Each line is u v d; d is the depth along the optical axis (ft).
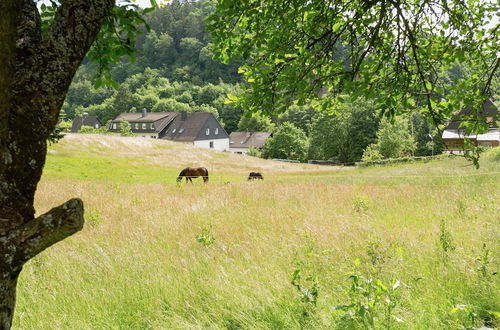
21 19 7.03
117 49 12.28
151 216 39.99
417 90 18.83
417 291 16.93
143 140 193.47
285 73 16.98
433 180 68.28
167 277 20.59
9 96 5.90
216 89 511.40
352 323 11.82
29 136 6.53
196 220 37.40
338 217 35.24
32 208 6.72
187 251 25.39
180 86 538.06
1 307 6.27
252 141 374.63
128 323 15.84
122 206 49.52
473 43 19.94
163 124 366.43
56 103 6.79
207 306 16.62
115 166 144.56
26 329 15.37
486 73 19.95
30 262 22.53
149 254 25.16
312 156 270.26
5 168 6.29
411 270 19.20
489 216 31.07
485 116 18.25
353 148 236.22
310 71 17.24
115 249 26.66
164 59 613.93
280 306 16.39
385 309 13.78
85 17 6.98
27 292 19.02
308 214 38.52
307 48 16.80
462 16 18.99
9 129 6.37
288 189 63.72
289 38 16.79
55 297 18.44
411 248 22.72
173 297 17.99
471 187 52.11
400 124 214.28
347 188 61.98
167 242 28.55
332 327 13.79
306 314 15.11
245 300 16.83
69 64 6.87
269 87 16.93
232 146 378.73
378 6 19.01
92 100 536.01
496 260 19.04
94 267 22.54
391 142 211.41
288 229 30.99
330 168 161.07
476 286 16.71
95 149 167.94
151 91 522.47
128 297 18.11
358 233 27.43
